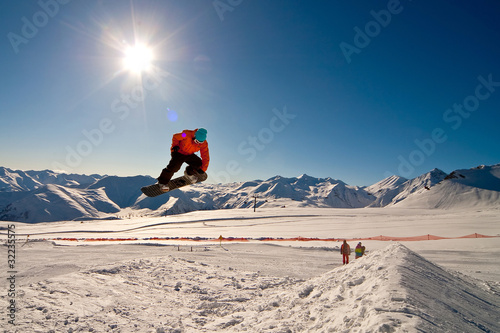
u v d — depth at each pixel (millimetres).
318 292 7047
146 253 24391
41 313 6738
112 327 6508
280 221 76188
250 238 40438
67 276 9938
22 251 26328
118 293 8891
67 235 66688
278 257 20844
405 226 50688
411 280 5285
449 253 20594
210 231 58125
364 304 4582
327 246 26828
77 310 7164
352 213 90188
